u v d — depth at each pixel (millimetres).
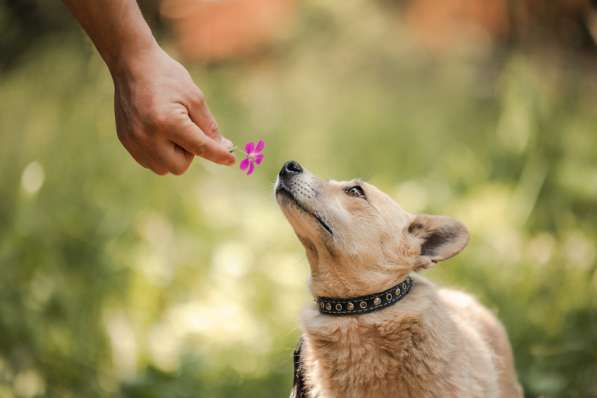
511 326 7289
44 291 7418
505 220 9234
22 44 11711
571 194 9492
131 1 3207
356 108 16422
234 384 6676
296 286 8430
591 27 11750
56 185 9102
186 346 7246
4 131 9609
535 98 10531
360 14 19922
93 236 8719
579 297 7668
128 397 6414
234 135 14656
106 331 7328
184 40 16219
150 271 8289
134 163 10031
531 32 13891
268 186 13141
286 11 19859
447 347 4285
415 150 14133
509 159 10797
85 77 10609
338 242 4602
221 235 10195
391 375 4309
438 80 17719
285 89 17953
